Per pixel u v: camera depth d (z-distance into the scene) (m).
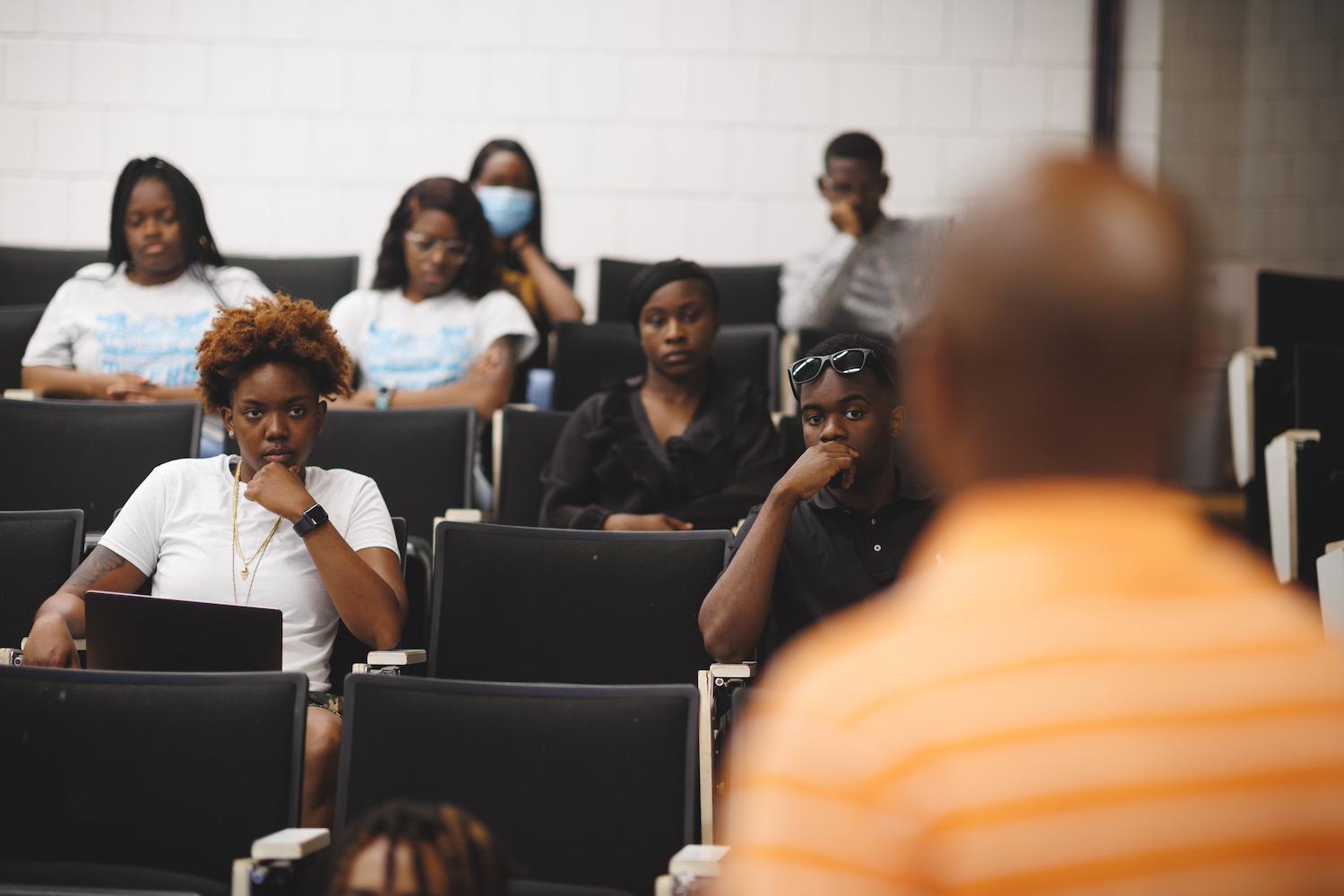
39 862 3.12
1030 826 0.98
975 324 1.08
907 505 4.12
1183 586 1.08
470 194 6.55
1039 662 1.04
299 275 6.86
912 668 1.07
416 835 2.05
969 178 1.16
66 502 5.15
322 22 8.53
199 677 3.19
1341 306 6.58
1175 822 0.98
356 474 4.39
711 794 3.51
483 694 3.15
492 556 4.06
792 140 8.57
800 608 4.05
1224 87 8.77
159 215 6.23
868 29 8.59
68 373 6.04
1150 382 1.06
